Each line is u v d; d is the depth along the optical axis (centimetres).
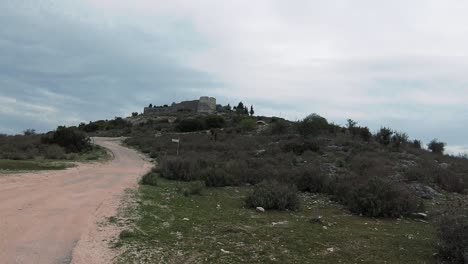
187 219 1088
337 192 1652
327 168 2470
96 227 953
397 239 941
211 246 816
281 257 757
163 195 1587
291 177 2030
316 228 1042
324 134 4309
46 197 1342
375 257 780
